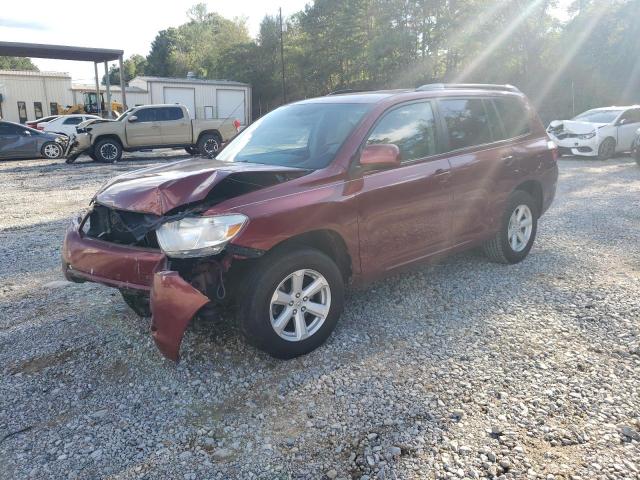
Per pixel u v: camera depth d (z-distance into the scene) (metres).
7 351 3.78
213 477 2.53
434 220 4.41
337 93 5.11
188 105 40.12
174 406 3.11
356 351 3.70
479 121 5.00
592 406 3.02
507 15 32.56
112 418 3.00
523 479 2.46
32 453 2.71
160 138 18.69
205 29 88.12
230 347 3.77
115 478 2.53
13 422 2.97
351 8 44.31
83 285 5.12
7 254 6.28
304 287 3.61
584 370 3.41
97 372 3.49
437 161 4.44
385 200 3.96
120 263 3.42
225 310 3.54
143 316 4.13
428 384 3.27
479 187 4.78
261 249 3.27
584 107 29.50
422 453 2.65
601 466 2.54
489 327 4.05
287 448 2.72
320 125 4.29
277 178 3.64
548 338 3.86
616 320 4.14
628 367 3.44
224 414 3.02
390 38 37.75
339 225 3.68
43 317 4.36
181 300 3.02
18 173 14.71
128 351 3.75
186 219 3.19
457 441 2.73
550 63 31.61
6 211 9.12
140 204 3.34
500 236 5.25
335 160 3.83
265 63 51.72
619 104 29.08
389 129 4.18
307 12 48.88
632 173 12.55
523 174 5.28
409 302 4.55
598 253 5.93
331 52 47.50
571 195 9.61
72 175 14.09
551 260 5.68
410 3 37.88
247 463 2.62
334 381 3.32
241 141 4.78
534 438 2.75
